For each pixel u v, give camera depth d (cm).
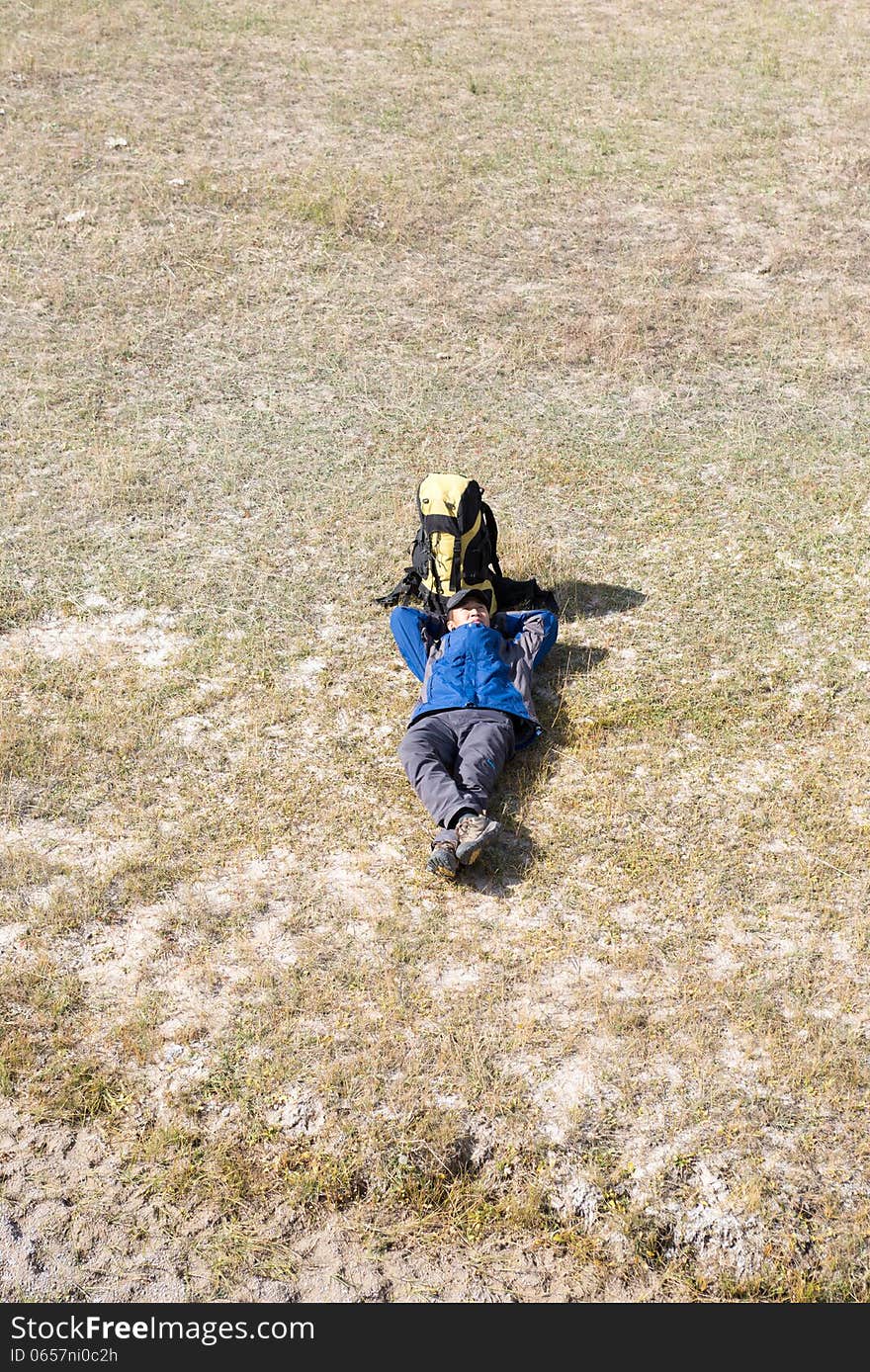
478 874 495
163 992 442
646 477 797
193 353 955
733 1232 371
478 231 1145
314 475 798
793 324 994
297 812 524
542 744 565
